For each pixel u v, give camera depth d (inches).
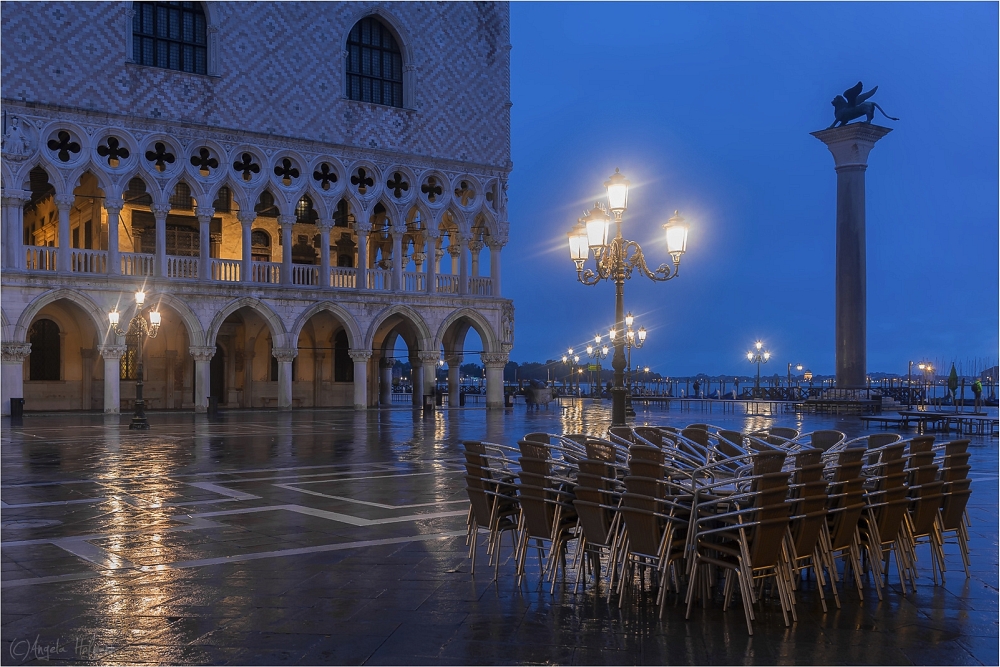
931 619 314.5
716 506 339.6
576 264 656.4
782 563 316.5
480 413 1809.8
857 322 1889.8
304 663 262.7
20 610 318.7
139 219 1797.5
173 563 395.9
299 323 1765.5
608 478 342.6
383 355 2183.8
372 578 369.1
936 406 2118.6
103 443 1033.5
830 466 373.7
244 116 1715.1
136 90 1599.4
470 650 275.1
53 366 1736.0
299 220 2018.9
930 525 375.9
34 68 1499.8
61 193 1530.5
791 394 2659.9
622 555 338.6
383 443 1050.7
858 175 1889.8
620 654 272.2
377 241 2138.3
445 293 1934.1
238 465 804.6
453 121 1972.2
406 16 1919.3
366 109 1860.2
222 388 1959.9
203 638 286.5
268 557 409.1
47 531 474.6
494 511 378.9
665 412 1916.8
